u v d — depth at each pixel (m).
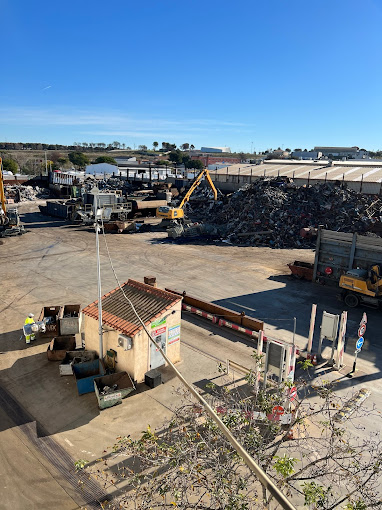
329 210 37.91
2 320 18.64
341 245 23.23
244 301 22.05
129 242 37.47
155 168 131.88
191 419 8.38
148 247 35.34
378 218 35.00
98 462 9.98
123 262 29.88
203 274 27.08
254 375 10.59
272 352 11.91
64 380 13.73
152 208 51.69
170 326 14.35
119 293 15.60
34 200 70.81
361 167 61.31
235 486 6.46
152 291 15.17
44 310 17.91
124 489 9.12
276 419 8.85
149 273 26.97
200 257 31.94
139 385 13.47
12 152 193.75
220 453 6.69
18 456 10.20
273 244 36.34
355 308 21.48
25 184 80.75
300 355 15.77
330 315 14.70
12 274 26.23
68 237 39.44
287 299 22.56
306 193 40.59
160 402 12.55
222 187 65.75
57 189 73.88
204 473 7.99
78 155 158.00
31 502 8.85
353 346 16.91
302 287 24.72
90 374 13.95
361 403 12.62
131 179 85.38
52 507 8.73
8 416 11.80
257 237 37.28
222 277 26.45
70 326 16.66
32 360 15.07
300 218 38.03
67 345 15.66
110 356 13.94
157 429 11.17
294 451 10.14
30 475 9.59
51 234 40.88
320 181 54.03
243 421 7.40
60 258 30.83
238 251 34.44
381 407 12.54
